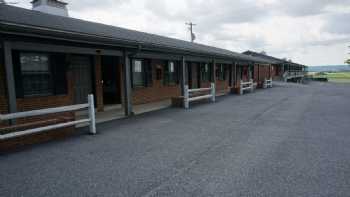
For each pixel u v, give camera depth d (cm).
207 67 1772
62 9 1201
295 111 932
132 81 1120
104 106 1037
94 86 947
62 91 748
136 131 628
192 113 905
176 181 335
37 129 512
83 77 917
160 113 911
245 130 627
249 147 482
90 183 332
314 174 352
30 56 670
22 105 646
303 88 2320
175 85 1450
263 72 3216
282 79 3566
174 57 1214
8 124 522
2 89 595
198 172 363
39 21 614
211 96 1252
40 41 573
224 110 970
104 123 737
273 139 539
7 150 486
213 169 374
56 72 728
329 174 352
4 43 510
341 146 486
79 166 394
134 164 399
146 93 1216
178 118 805
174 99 1077
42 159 430
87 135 596
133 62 1123
